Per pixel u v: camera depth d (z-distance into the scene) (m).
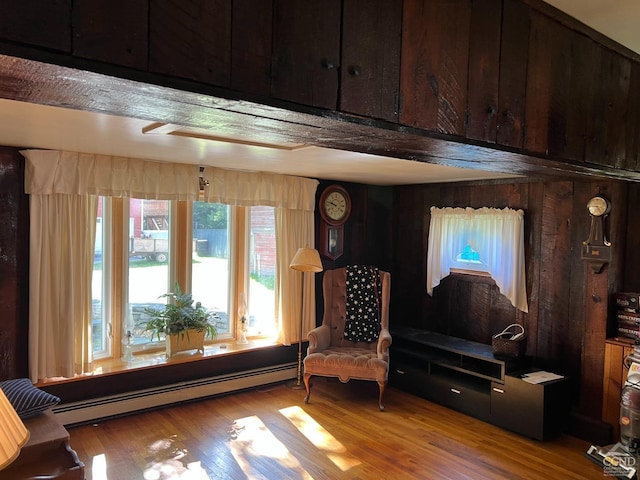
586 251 3.49
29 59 0.62
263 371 4.56
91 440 3.37
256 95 0.84
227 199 4.20
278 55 0.87
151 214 4.11
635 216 3.45
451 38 1.19
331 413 3.98
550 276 3.92
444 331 4.81
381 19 1.03
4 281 3.25
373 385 4.72
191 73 0.76
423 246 5.05
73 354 3.45
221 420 3.78
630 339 3.39
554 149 1.52
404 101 1.09
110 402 3.70
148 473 2.95
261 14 0.84
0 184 3.20
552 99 1.50
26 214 3.32
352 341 4.61
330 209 4.88
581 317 3.71
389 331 4.85
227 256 4.57
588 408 3.54
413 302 5.16
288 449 3.32
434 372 4.41
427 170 3.81
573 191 3.73
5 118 2.21
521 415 3.59
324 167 3.83
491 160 1.58
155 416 3.81
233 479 2.91
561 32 1.50
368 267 4.70
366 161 3.38
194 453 3.22
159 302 4.21
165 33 0.73
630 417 2.85
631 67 1.83
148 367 3.84
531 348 4.05
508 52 1.33
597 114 1.69
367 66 1.01
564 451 3.36
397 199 5.34
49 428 2.33
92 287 3.73
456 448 3.39
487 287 4.43
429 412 4.06
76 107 0.89
